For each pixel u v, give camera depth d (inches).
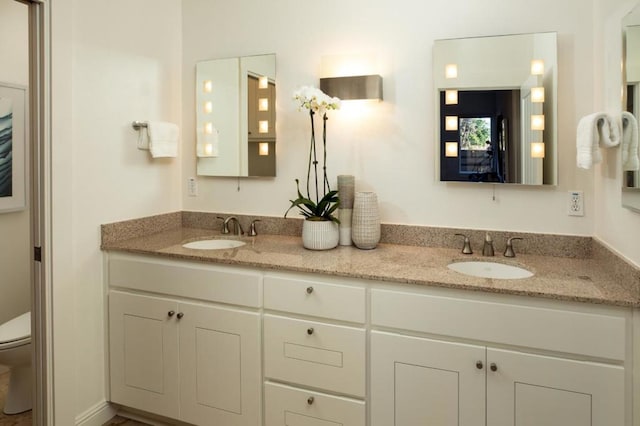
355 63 87.9
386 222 87.6
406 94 84.8
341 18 88.9
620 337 53.8
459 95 80.2
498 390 59.2
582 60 74.0
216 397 76.1
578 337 55.5
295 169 94.2
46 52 71.3
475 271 75.7
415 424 63.7
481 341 59.9
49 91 72.1
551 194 76.8
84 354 80.8
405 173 85.7
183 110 103.5
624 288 57.4
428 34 82.8
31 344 75.5
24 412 89.6
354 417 67.0
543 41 75.1
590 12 73.4
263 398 73.0
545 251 77.2
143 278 81.1
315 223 81.0
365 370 66.1
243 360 73.7
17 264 107.6
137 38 90.5
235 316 73.7
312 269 68.2
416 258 75.1
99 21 81.7
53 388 74.5
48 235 73.1
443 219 83.7
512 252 76.3
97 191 82.6
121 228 87.4
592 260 73.7
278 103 94.5
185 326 77.8
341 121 89.8
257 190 97.8
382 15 85.8
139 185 92.5
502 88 77.8
